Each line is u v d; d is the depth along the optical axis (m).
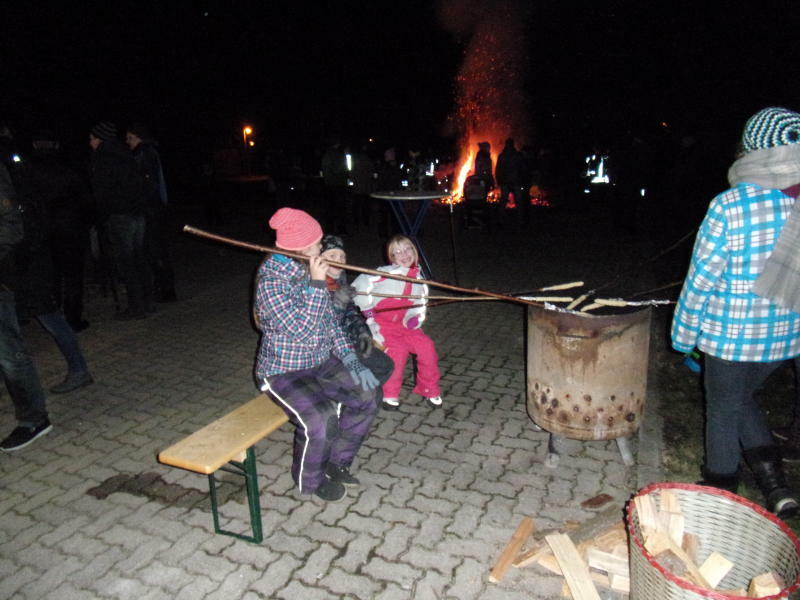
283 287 2.66
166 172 20.47
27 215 3.73
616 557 2.37
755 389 2.70
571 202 15.23
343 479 3.11
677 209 11.73
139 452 3.54
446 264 8.37
